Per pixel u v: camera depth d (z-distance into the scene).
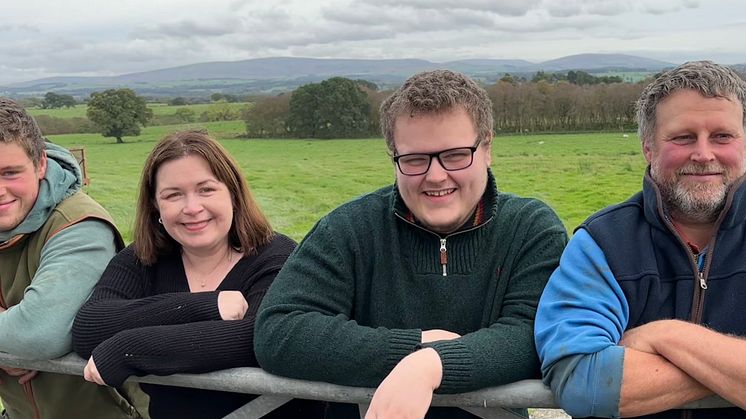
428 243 1.17
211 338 1.15
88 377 1.19
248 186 1.41
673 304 1.08
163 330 1.17
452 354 1.00
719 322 1.05
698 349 0.94
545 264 1.14
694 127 1.06
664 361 0.97
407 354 1.03
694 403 0.97
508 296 1.14
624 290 1.08
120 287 1.37
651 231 1.10
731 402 0.95
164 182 1.33
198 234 1.33
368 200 1.25
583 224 1.14
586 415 0.98
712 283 1.06
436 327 1.16
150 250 1.40
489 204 1.17
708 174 1.06
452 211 1.13
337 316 1.11
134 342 1.16
